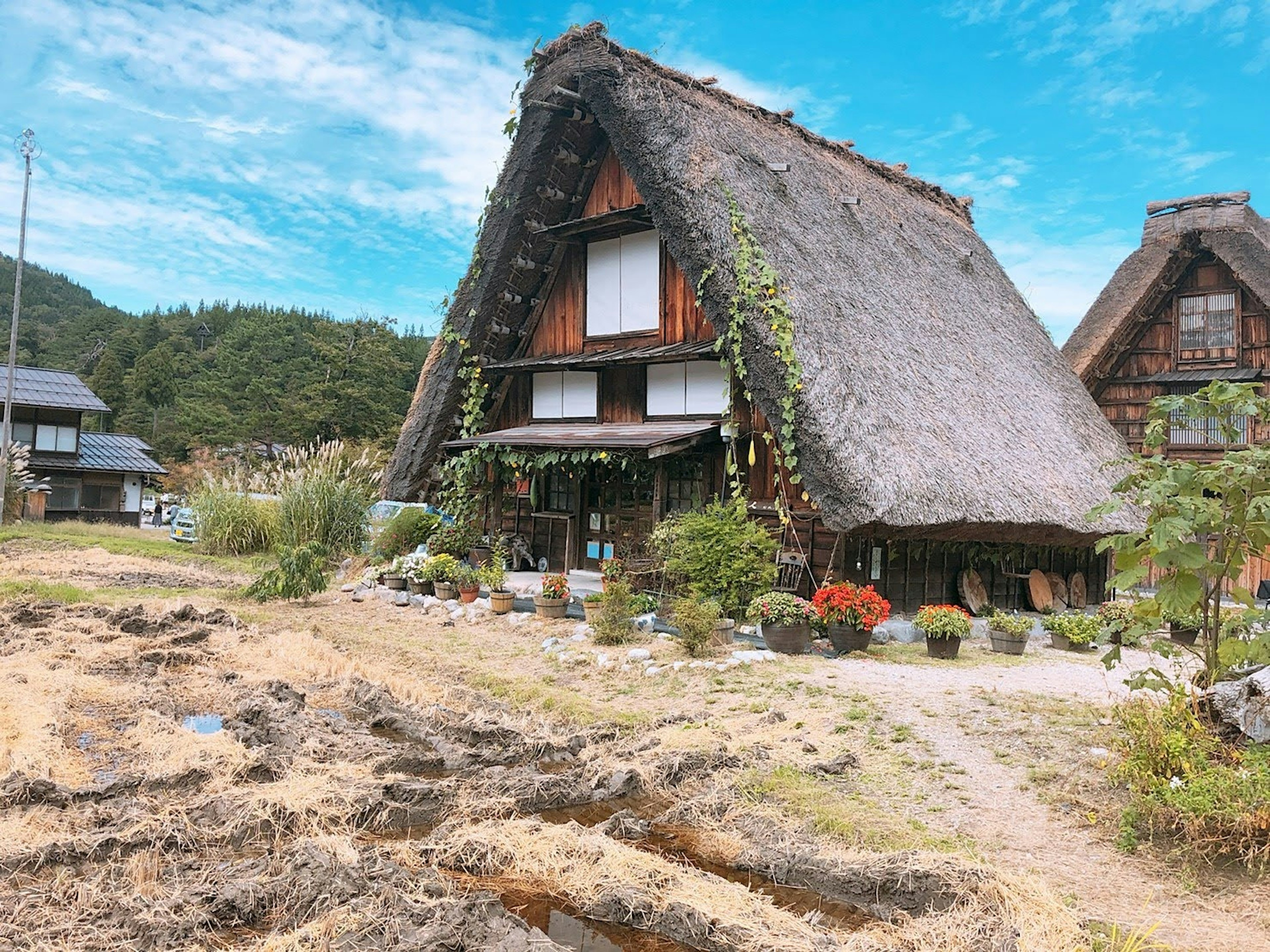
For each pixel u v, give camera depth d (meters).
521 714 6.74
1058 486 11.18
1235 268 15.55
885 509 8.53
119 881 3.86
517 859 4.18
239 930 3.53
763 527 9.74
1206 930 3.45
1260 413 4.91
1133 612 5.52
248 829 4.41
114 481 32.66
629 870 4.02
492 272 12.92
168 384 49.34
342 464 16.97
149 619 9.72
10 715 6.10
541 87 11.75
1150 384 17.09
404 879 3.86
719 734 5.98
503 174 12.55
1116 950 3.26
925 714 6.36
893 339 11.16
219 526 17.84
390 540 14.00
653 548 10.60
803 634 8.41
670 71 12.38
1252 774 4.20
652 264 12.33
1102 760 5.23
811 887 4.04
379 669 7.95
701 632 8.05
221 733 5.98
